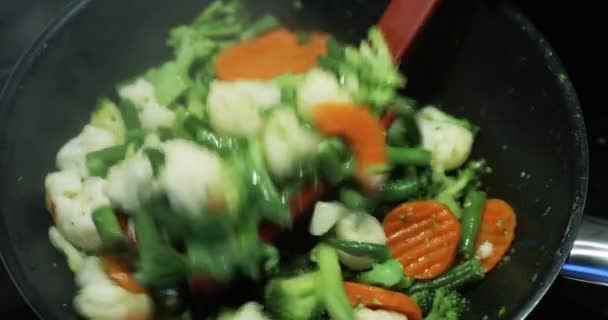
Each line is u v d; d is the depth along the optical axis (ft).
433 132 1.28
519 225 1.19
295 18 1.42
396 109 1.23
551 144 1.13
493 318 1.11
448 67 1.30
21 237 1.13
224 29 1.43
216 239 1.06
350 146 1.15
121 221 1.16
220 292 1.15
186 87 1.34
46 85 1.23
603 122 1.40
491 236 1.21
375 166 1.15
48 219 1.23
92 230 1.19
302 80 1.21
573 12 1.37
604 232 1.05
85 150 1.26
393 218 1.22
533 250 1.11
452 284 1.18
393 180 1.23
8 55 1.43
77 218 1.18
